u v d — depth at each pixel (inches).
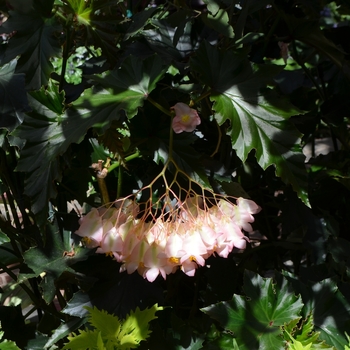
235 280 41.3
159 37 41.2
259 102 35.2
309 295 37.4
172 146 36.9
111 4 37.1
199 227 33.5
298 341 34.3
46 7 36.4
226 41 39.4
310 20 42.4
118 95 34.8
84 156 40.6
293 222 42.7
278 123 34.9
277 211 49.5
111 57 38.7
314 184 43.8
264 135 34.9
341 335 36.1
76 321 38.0
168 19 40.4
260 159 34.7
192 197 37.5
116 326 34.7
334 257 41.7
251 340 35.0
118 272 38.0
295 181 34.7
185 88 39.1
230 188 38.1
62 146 33.8
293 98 48.9
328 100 46.9
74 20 37.4
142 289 37.5
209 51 35.8
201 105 39.8
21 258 41.8
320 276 41.5
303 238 42.4
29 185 34.7
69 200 42.4
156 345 36.9
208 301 40.8
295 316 35.4
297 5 47.9
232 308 36.0
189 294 45.1
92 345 34.4
